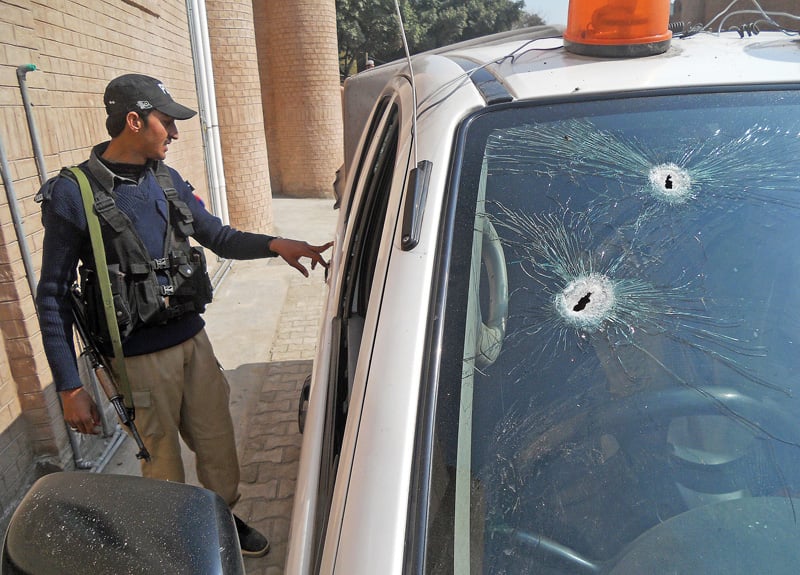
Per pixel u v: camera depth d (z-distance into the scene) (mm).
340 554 767
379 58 21844
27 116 2713
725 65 1350
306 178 11195
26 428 2795
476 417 920
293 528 996
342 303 1657
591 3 1408
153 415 2145
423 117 1298
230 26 6883
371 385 902
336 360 1378
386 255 1086
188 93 5727
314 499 1008
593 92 1277
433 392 904
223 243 2424
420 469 835
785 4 5891
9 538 831
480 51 1694
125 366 2051
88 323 2039
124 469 3094
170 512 843
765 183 1156
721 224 1126
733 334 1035
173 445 2225
